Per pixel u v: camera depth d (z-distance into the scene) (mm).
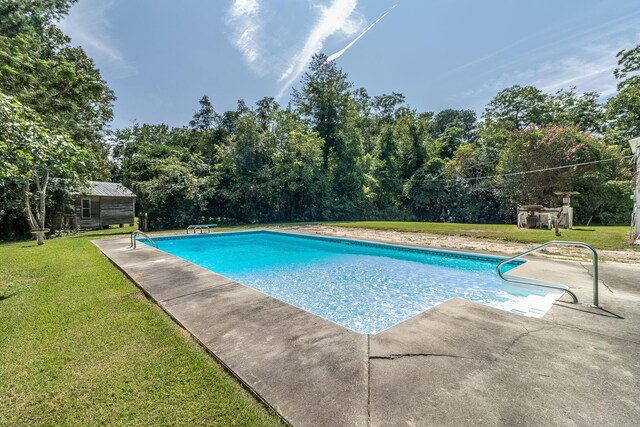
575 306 3061
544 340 2303
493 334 2426
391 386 1738
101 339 2428
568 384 1726
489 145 23641
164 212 15117
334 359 2062
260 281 5895
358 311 4332
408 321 2709
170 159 15469
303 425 1455
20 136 3457
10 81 8711
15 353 2213
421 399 1612
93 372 1955
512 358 2039
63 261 5914
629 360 1992
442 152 27609
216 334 2492
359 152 21625
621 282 3850
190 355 2160
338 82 21750
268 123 20375
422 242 8469
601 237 7883
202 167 16875
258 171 17906
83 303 3338
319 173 19703
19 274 4828
